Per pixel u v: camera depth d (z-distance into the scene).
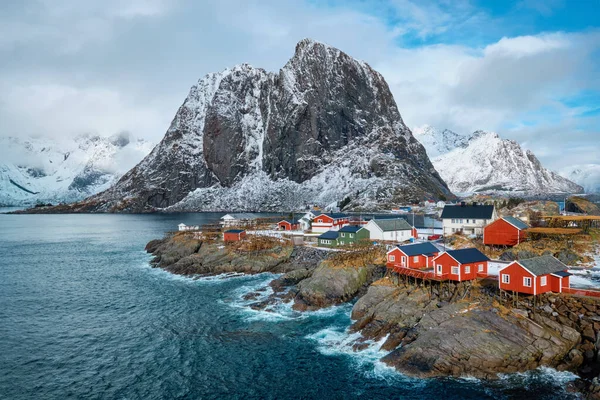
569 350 44.84
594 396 38.34
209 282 89.06
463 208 101.19
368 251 83.69
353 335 56.00
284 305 69.69
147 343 56.19
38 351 54.06
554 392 40.22
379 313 57.25
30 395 43.16
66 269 108.75
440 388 42.41
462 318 48.84
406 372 45.50
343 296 69.69
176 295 79.56
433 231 116.06
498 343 44.88
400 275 64.81
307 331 58.72
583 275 59.75
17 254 137.12
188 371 48.03
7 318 67.31
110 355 52.56
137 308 71.88
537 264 51.69
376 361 48.59
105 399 42.31
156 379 46.31
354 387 43.62
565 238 77.00
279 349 53.25
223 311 68.69
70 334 59.84
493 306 50.06
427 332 48.78
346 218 133.00
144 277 96.81
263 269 95.56
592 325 46.09
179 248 116.62
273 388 44.03
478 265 58.84
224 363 49.84
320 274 72.88
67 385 45.16
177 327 61.91
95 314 69.00
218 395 42.88
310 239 114.44
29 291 84.94
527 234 79.94
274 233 127.06
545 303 49.84
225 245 110.31
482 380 43.09
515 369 43.75
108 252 138.38
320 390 43.38
